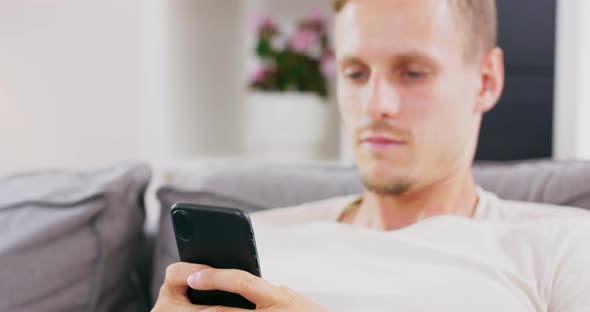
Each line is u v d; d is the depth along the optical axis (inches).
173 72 83.4
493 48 33.2
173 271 25.2
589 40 49.6
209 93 87.5
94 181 41.5
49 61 75.2
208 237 24.5
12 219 39.4
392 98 32.2
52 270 37.9
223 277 23.4
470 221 31.0
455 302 27.6
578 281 27.6
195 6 85.5
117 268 39.6
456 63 31.9
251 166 43.8
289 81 80.5
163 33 79.6
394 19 31.9
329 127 85.2
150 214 72.7
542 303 28.2
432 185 33.0
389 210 34.1
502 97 53.6
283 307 23.7
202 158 83.0
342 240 31.8
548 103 53.2
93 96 75.6
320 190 40.6
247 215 23.5
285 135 79.6
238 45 88.6
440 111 31.9
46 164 76.3
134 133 76.2
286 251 32.8
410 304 27.8
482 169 39.9
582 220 30.5
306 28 81.7
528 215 32.9
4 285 37.3
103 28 75.0
